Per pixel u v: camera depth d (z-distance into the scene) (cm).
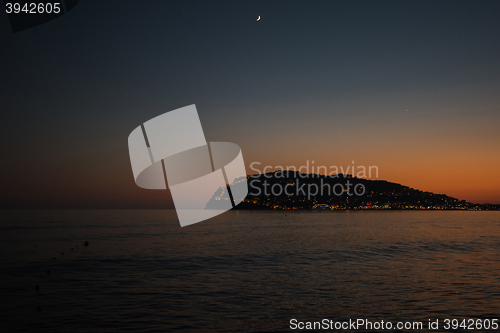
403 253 3738
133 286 2106
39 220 13125
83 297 1839
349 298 1792
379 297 1806
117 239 5531
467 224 10450
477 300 1741
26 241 5150
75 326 1395
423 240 5341
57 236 6056
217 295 1869
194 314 1538
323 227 8881
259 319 1475
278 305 1675
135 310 1602
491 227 8938
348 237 5919
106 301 1756
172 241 5222
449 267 2770
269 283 2172
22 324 1420
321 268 2748
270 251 3956
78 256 3538
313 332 1332
